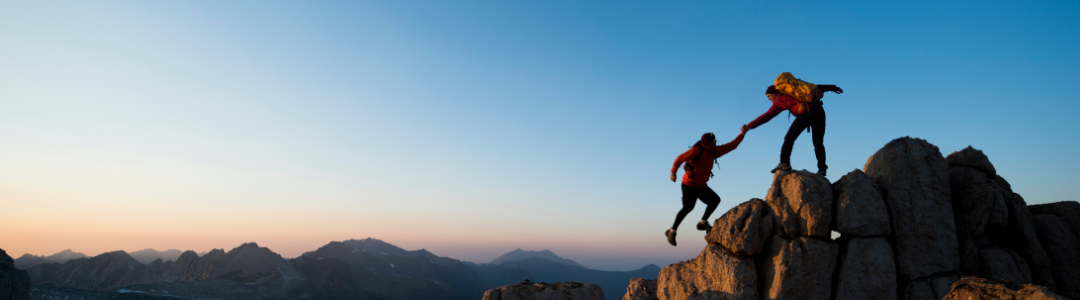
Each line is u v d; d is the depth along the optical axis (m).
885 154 10.34
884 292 8.99
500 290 11.22
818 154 10.47
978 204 9.88
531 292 10.96
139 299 178.38
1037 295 6.18
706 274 10.17
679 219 10.18
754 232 9.66
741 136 10.34
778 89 10.65
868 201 9.36
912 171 9.91
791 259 9.17
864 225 9.26
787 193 9.84
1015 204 10.24
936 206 9.65
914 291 9.09
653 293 12.10
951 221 9.59
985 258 9.49
